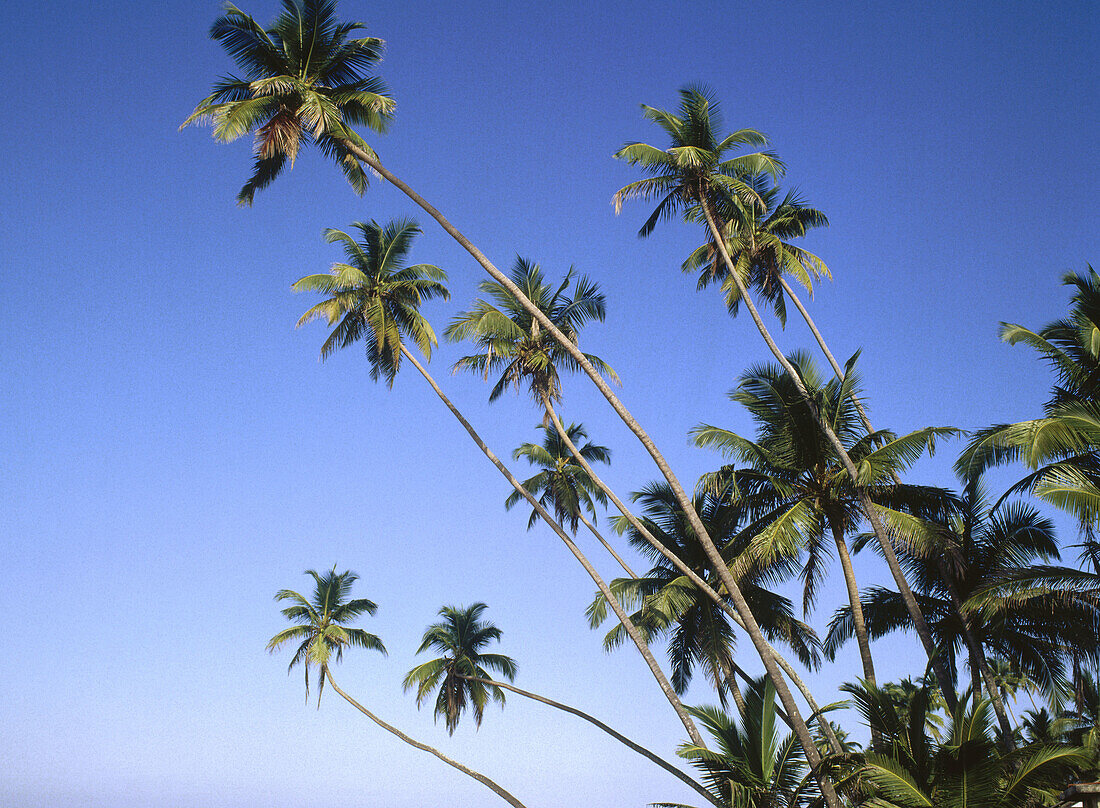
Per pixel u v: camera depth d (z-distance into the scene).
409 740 43.34
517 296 22.98
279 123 23.12
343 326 33.00
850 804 20.39
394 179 23.42
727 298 30.89
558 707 32.03
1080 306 22.70
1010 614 24.28
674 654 32.28
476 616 49.81
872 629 28.28
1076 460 20.56
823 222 31.06
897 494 26.41
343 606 53.38
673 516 32.78
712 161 28.22
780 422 26.72
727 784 19.83
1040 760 17.38
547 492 37.03
